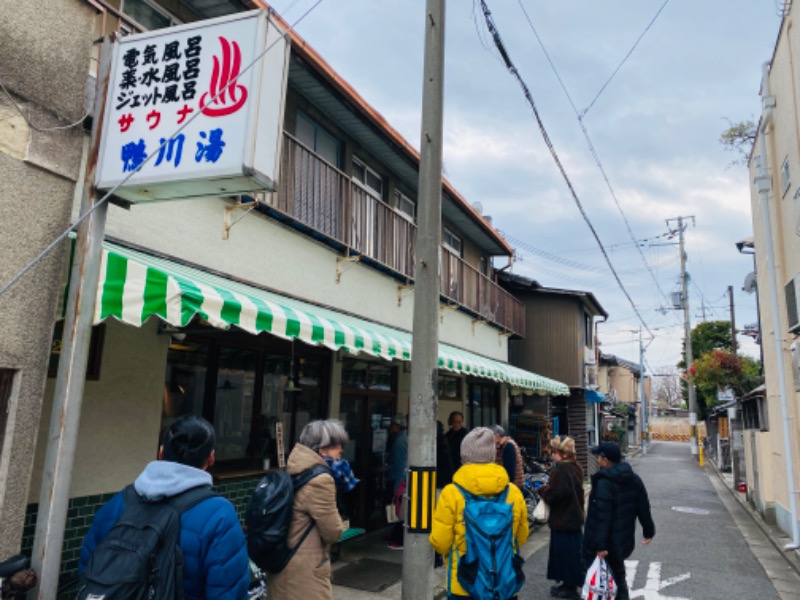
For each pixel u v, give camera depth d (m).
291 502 3.38
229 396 6.61
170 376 5.82
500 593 3.23
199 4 6.69
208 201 6.11
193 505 2.30
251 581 4.58
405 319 10.31
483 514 3.36
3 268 3.14
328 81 8.00
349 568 7.05
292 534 3.40
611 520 5.21
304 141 8.51
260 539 3.29
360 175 10.11
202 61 3.44
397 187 11.25
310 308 6.97
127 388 5.17
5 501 3.07
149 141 3.44
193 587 2.22
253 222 6.78
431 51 5.32
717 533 10.36
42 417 4.45
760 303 11.62
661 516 12.22
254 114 3.27
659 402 79.88
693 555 8.61
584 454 18.80
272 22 3.47
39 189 3.39
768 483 10.94
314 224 7.67
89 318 3.29
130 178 3.40
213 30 3.46
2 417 3.10
